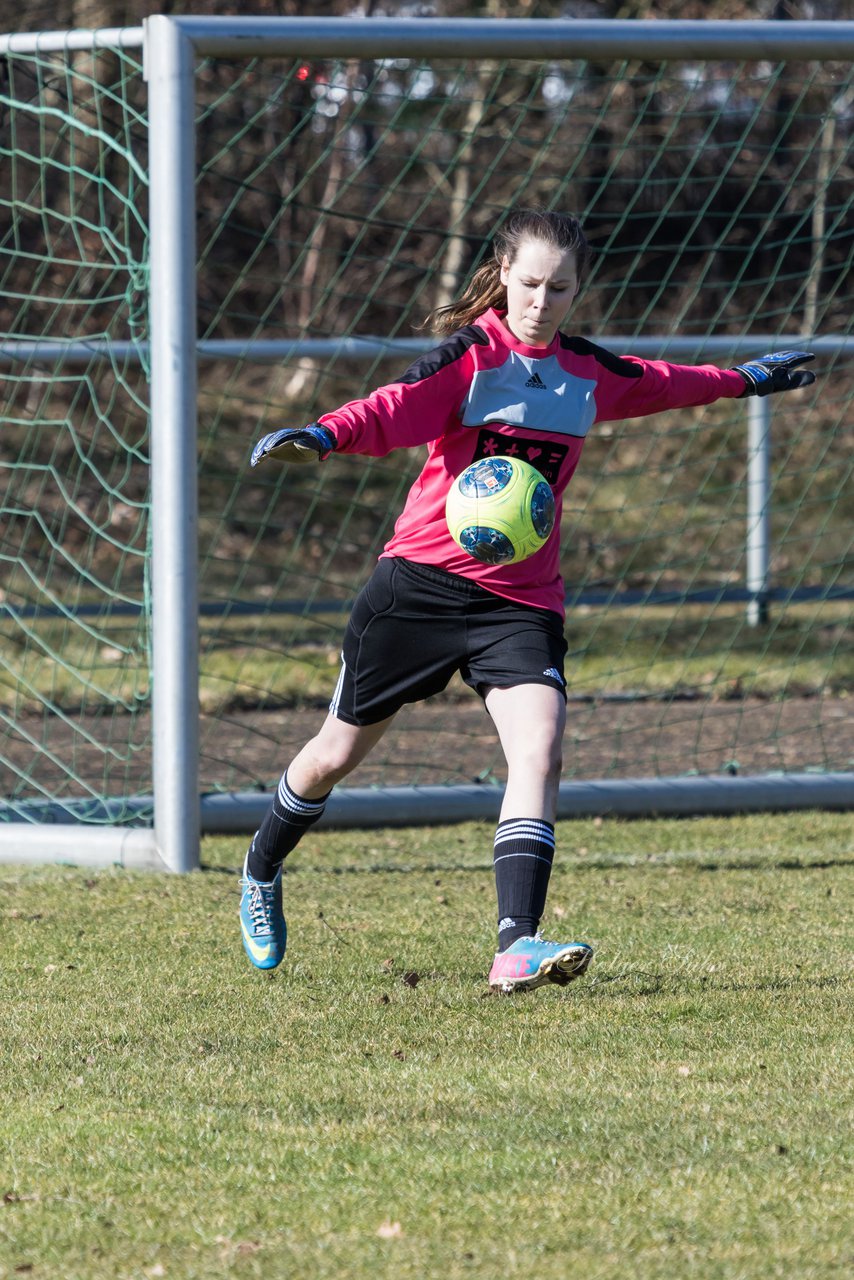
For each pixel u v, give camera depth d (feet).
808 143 217.56
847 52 71.82
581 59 70.54
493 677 41.68
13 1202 31.83
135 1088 39.14
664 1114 36.58
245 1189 32.40
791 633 128.16
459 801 78.59
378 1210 31.17
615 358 44.09
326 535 179.83
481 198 220.02
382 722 44.39
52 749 96.53
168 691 66.59
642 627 138.10
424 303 224.94
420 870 68.23
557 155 222.28
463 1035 43.60
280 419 202.49
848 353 101.76
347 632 43.93
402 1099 37.96
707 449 188.96
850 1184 32.14
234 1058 41.55
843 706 111.45
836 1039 42.83
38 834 69.21
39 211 81.92
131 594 147.33
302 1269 28.43
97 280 167.43
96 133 71.92
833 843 74.28
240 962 51.72
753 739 99.55
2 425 188.65
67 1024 44.70
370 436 39.42
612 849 72.84
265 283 226.79
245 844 74.54
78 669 117.50
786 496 179.42
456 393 41.22
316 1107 37.50
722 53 70.85
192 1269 28.50
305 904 60.85
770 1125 35.73
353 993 47.96
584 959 37.60
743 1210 30.81
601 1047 42.34
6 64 75.41
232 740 99.66
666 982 49.03
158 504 66.08
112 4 212.02
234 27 65.21
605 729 103.24
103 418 82.79
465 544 41.24
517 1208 31.07
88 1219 30.91
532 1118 36.42
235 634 131.34
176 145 64.64
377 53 67.15
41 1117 37.06
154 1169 33.63
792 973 50.08
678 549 172.35
